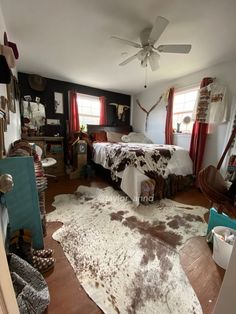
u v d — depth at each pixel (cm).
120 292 117
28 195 141
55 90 408
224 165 289
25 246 128
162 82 416
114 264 140
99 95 477
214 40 226
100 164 371
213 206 179
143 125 505
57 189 308
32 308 94
